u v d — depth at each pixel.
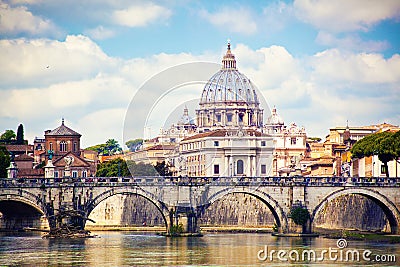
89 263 141.00
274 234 194.25
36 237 186.00
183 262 141.62
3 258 146.88
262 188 191.25
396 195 193.50
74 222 187.62
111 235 197.38
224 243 172.00
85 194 187.50
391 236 185.12
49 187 187.00
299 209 191.88
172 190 186.00
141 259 145.12
